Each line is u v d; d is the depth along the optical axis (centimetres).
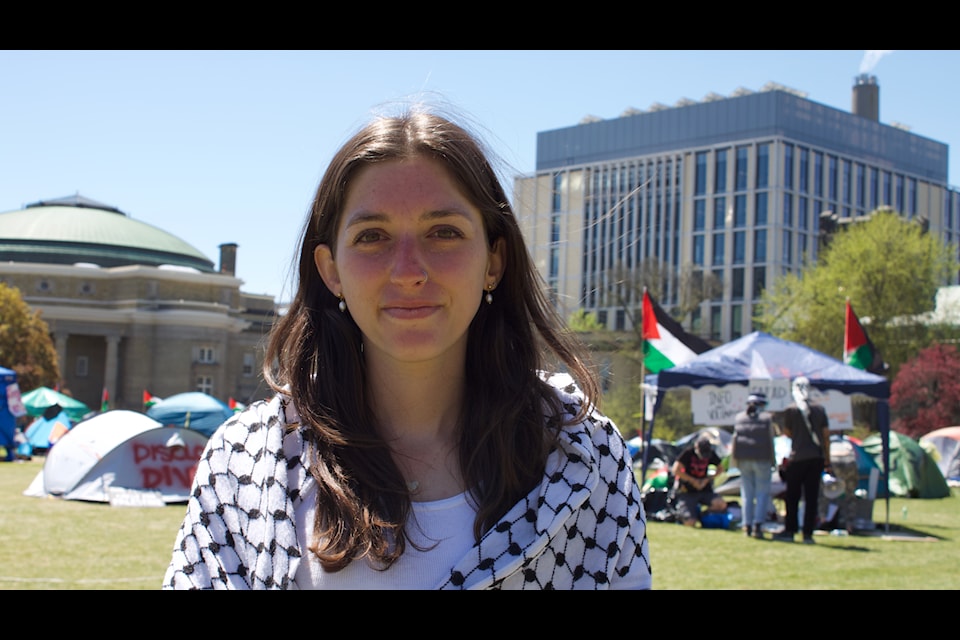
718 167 9288
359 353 169
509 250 177
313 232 174
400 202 156
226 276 9588
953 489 2494
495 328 174
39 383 5919
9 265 9175
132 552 1037
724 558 1055
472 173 160
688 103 9888
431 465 163
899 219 4947
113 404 8988
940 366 3962
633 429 3538
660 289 5862
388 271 155
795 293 5231
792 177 9162
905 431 3903
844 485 1393
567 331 183
